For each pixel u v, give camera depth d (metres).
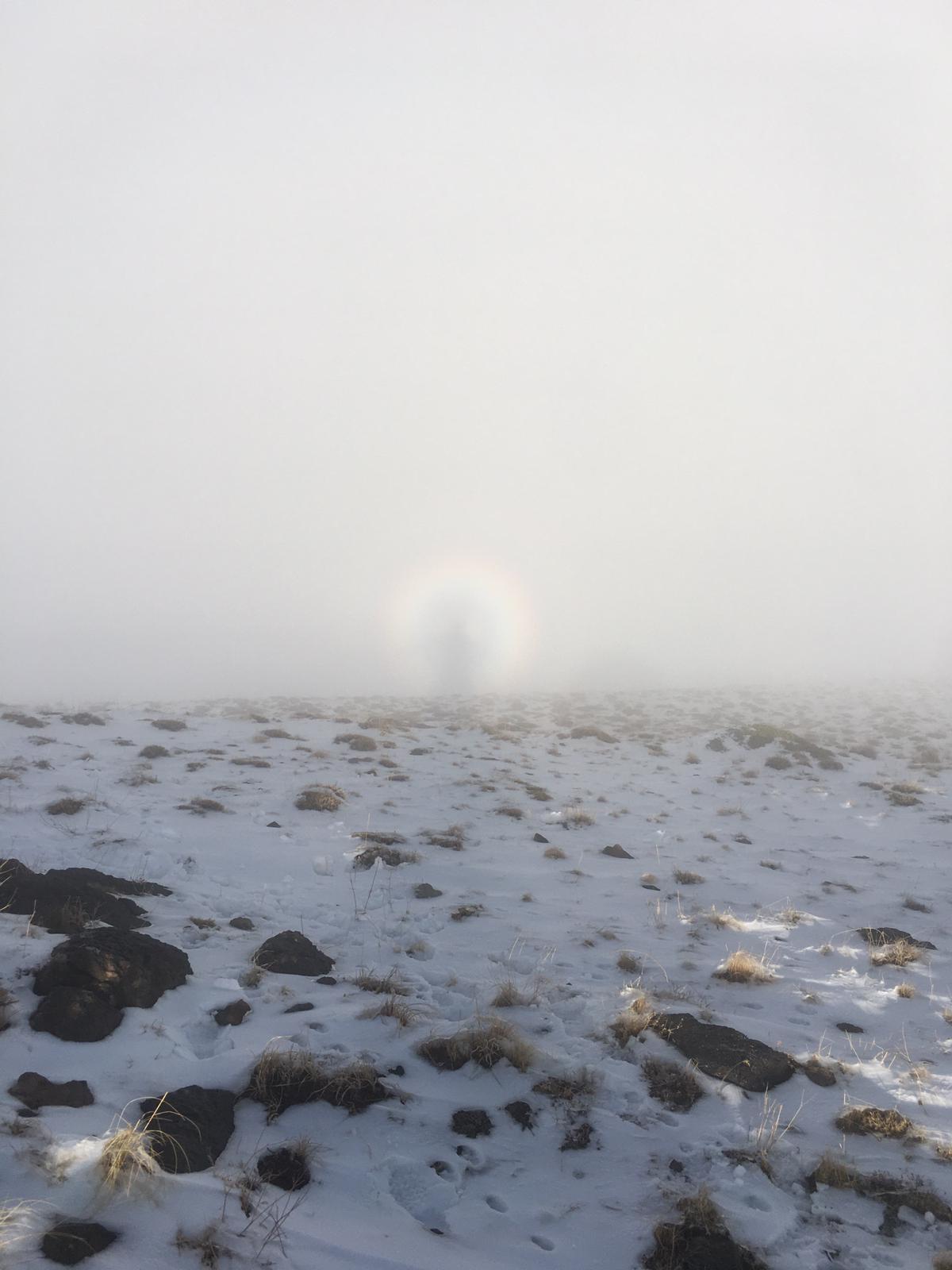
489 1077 6.02
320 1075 5.71
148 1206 4.29
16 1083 5.09
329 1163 5.00
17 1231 3.90
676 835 15.62
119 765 16.66
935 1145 5.64
